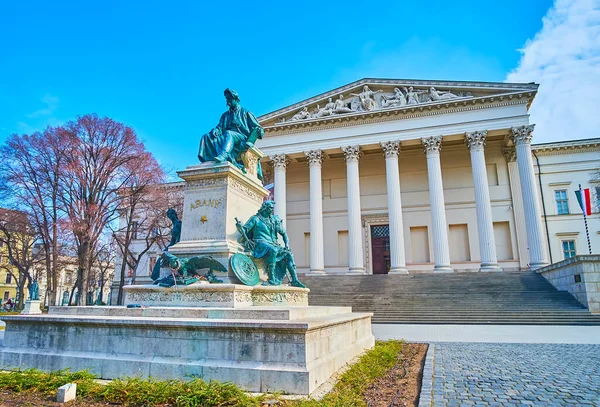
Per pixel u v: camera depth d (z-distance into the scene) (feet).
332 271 146.00
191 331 21.49
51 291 104.99
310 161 137.49
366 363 27.12
